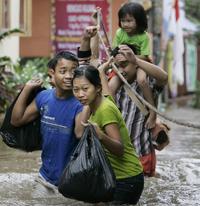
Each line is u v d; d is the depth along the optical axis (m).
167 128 13.02
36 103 11.06
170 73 51.97
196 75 66.69
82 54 12.23
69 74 10.59
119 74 11.67
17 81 25.14
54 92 11.01
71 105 10.72
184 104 50.00
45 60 32.81
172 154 17.56
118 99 12.48
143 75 12.16
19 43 33.69
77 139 10.70
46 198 11.13
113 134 10.05
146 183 12.90
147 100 12.30
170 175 13.84
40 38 34.31
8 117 11.17
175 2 39.19
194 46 64.94
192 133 24.34
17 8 28.23
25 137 11.24
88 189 9.79
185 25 56.84
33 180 12.82
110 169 9.85
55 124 10.80
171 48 49.53
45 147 11.02
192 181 13.36
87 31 12.02
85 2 33.59
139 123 12.51
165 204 11.15
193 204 11.21
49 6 34.00
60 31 34.09
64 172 9.98
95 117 10.20
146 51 12.50
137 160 10.66
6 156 16.25
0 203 10.89
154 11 39.53
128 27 12.41
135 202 10.78
